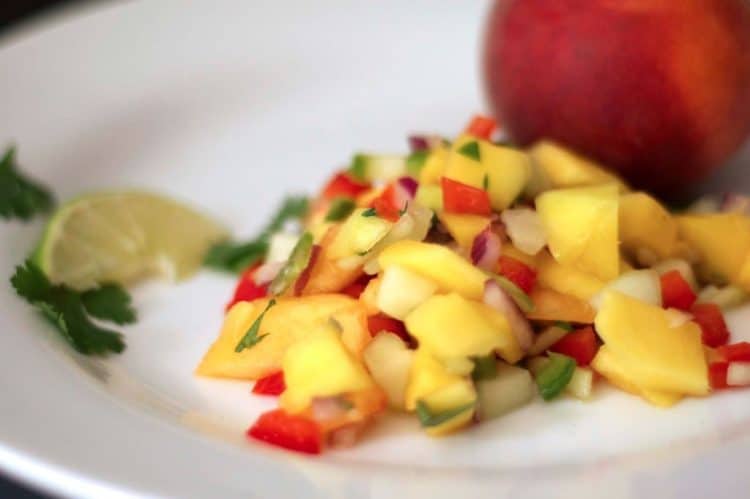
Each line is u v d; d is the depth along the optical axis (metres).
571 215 0.36
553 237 0.36
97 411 0.33
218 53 0.47
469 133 0.39
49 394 0.33
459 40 0.47
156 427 0.32
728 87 0.38
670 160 0.39
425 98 0.46
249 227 0.41
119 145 0.44
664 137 0.39
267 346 0.34
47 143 0.43
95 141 0.44
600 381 0.34
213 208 0.42
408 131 0.45
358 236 0.35
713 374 0.34
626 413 0.33
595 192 0.36
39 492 0.34
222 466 0.31
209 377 0.35
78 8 0.53
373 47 0.48
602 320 0.34
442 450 0.33
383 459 0.33
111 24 0.47
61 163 0.43
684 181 0.40
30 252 0.39
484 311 0.34
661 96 0.38
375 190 0.38
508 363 0.34
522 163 0.36
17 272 0.37
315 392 0.32
